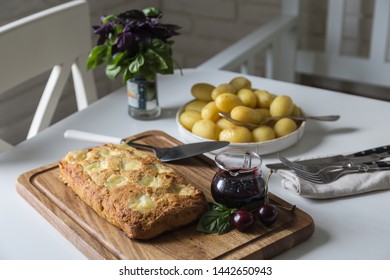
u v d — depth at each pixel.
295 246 1.04
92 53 1.32
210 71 1.60
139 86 1.34
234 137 1.23
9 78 1.36
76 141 1.31
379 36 1.98
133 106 1.37
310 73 2.12
